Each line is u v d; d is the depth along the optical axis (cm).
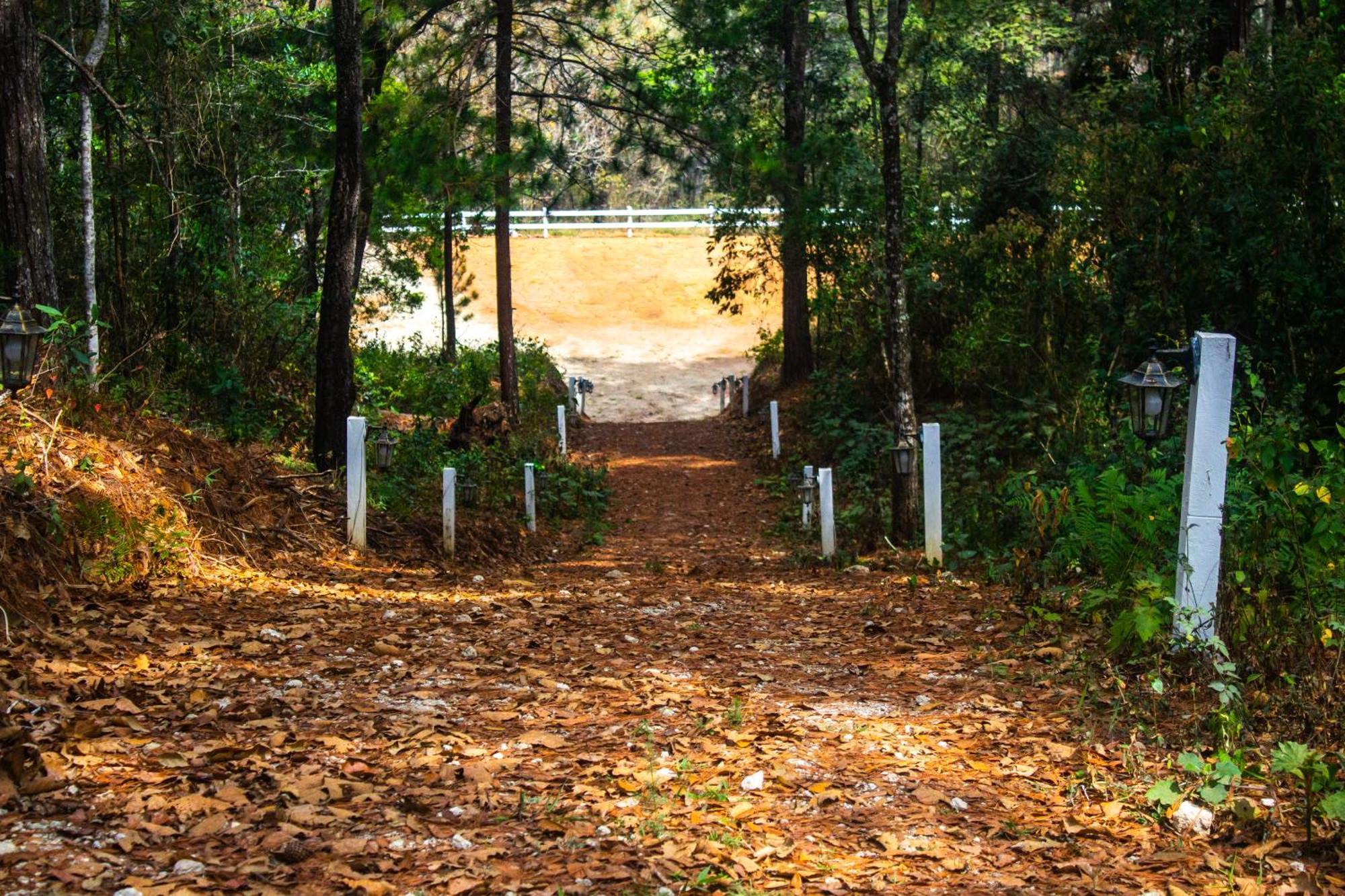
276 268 1919
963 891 392
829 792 475
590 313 4266
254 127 1784
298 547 1051
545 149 2155
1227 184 1309
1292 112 1265
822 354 2909
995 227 1805
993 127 2498
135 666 620
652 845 420
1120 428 1268
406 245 2966
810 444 2445
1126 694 601
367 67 2197
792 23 2517
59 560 766
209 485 991
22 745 450
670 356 3975
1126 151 1416
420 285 4203
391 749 515
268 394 1666
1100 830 440
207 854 396
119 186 1559
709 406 3509
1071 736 552
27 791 433
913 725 578
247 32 1823
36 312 1070
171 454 1001
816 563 1334
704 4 2278
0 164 1067
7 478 789
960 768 511
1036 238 1691
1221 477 643
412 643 742
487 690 633
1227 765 444
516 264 4522
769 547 1656
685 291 4428
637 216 5012
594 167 3061
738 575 1262
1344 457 664
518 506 1811
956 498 1468
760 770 503
